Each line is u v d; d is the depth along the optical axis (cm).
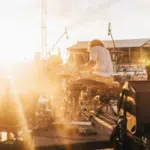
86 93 427
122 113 312
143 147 261
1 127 292
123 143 284
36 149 277
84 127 329
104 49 448
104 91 411
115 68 912
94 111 412
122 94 313
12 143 283
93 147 289
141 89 287
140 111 282
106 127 336
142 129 282
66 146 281
